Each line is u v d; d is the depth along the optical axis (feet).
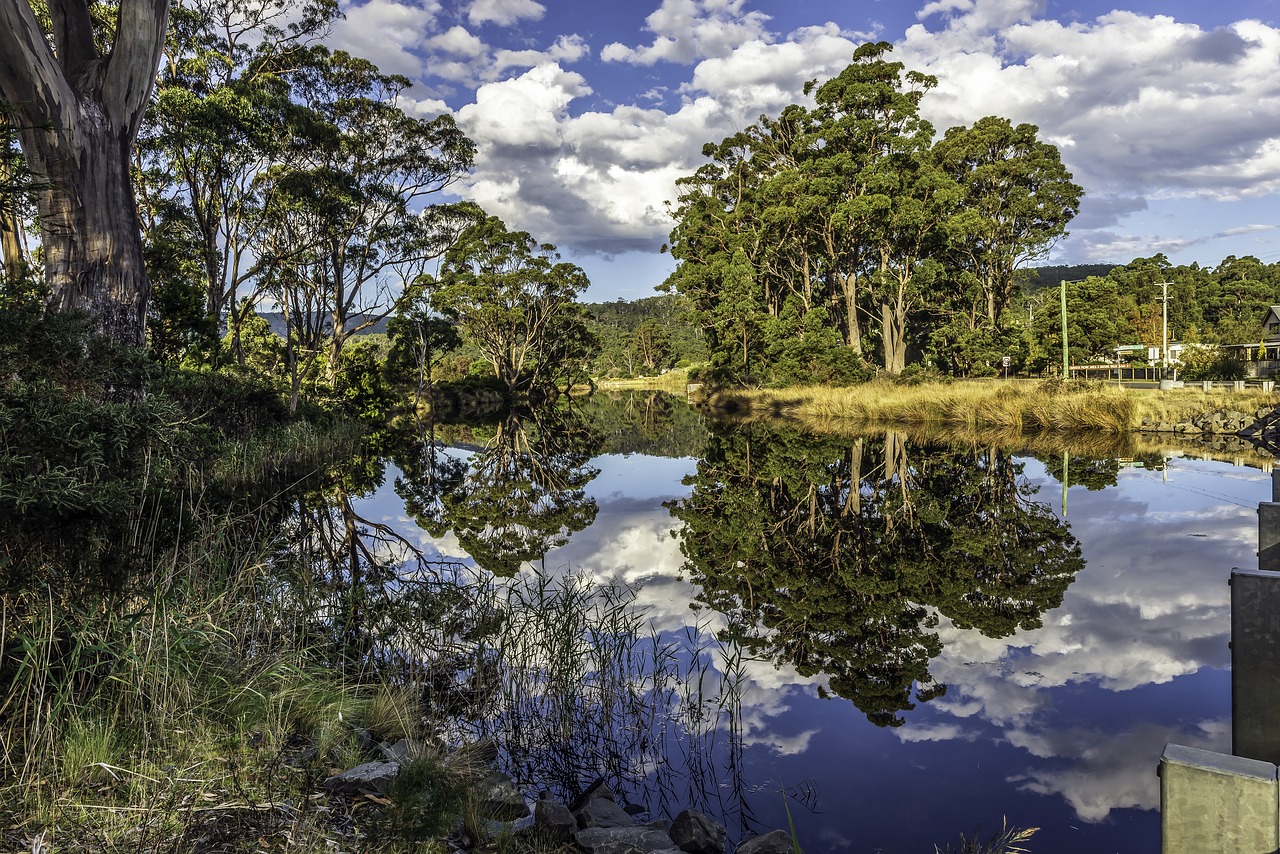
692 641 19.51
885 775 12.39
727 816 11.35
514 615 19.08
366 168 94.68
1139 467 47.65
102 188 31.42
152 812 8.75
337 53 89.15
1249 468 46.83
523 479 54.03
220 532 18.10
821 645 19.01
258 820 8.94
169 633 12.30
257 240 84.33
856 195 112.57
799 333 121.60
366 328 107.14
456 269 159.22
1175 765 5.47
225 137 62.69
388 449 72.95
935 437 68.59
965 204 129.70
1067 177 124.98
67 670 10.48
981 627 20.06
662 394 220.64
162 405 13.67
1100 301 148.87
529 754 13.46
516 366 172.04
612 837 10.06
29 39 28.27
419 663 16.19
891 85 111.96
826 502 40.57
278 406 60.54
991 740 13.53
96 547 11.41
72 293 30.89
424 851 8.78
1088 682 16.12
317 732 12.18
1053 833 10.46
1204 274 263.49
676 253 150.00
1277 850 5.11
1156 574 24.68
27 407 11.14
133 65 31.86
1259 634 7.34
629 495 45.91
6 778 9.12
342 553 28.73
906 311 118.52
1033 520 33.65
